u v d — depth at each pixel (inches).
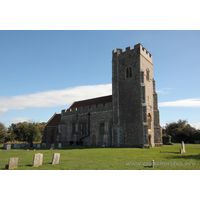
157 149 1029.2
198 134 2108.8
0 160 617.6
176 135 2327.8
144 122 1236.5
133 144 1266.0
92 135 1531.7
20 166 480.1
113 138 1337.4
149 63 1514.5
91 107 1594.5
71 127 1742.1
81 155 737.0
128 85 1382.9
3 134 1776.6
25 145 1523.1
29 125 1596.9
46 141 1987.0
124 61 1445.6
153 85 1545.3
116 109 1379.2
